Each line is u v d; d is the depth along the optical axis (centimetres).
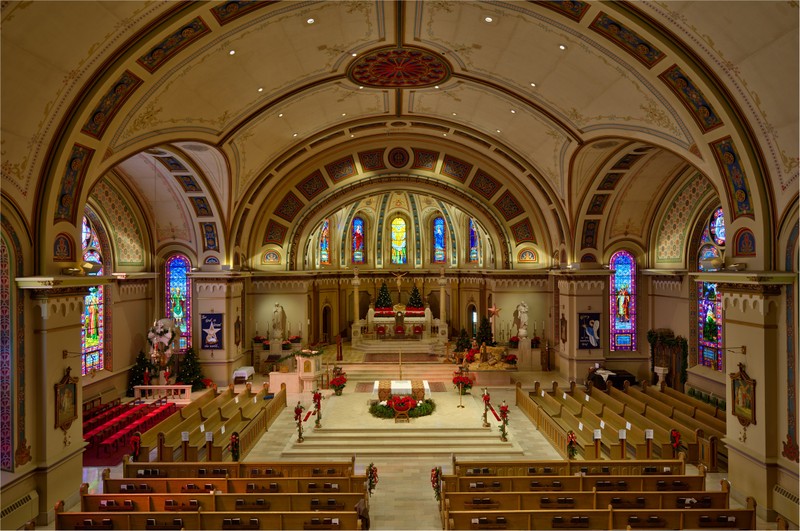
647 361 2753
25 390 1300
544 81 1834
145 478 1408
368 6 1512
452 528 1202
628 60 1437
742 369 1423
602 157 2267
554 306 3014
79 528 1201
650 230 2730
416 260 3856
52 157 1320
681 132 1590
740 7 1090
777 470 1334
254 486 1403
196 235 2700
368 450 1861
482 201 3067
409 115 2609
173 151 2136
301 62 1819
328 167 3047
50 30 1104
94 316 2352
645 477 1399
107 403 2338
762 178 1334
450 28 1648
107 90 1336
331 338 3669
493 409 2194
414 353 3238
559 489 1402
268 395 2506
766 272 1302
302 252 3177
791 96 1177
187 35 1374
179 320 2788
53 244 1370
